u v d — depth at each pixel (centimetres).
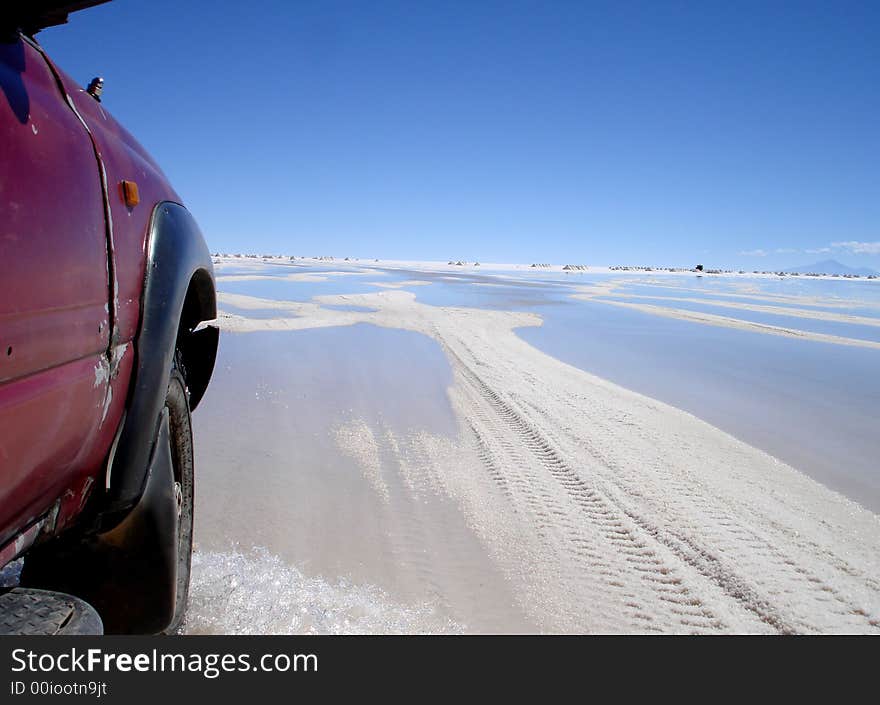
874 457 572
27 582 207
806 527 402
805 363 1101
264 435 559
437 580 328
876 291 5034
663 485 466
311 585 312
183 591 246
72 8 136
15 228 125
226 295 1980
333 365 899
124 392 184
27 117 137
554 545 370
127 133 220
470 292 2870
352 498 430
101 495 185
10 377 123
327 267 6219
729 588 324
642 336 1438
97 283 161
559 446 551
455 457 521
